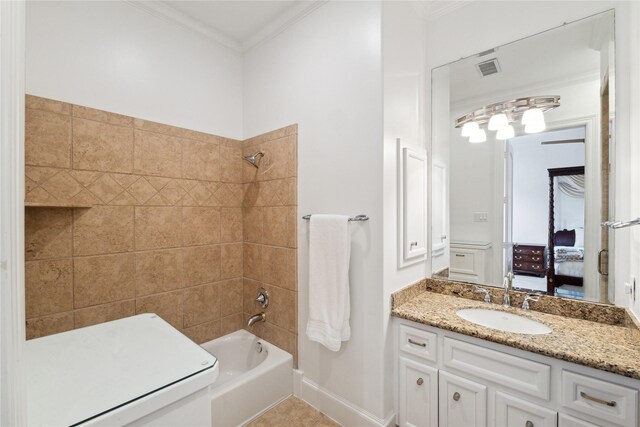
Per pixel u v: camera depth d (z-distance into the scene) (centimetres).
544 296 153
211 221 219
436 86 191
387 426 155
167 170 196
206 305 216
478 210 178
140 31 184
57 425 66
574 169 147
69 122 156
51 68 151
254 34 221
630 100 130
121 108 175
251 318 213
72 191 157
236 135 236
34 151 146
